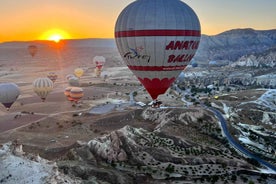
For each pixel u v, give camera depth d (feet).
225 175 189.26
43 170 127.95
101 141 212.23
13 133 275.39
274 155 237.45
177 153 211.41
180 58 149.59
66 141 253.03
